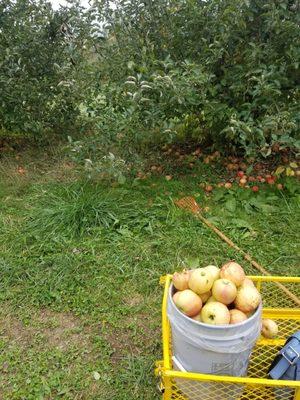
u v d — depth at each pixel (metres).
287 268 3.32
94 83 4.68
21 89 5.03
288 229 3.80
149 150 5.27
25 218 3.95
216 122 4.50
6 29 4.99
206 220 3.89
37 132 5.34
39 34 5.18
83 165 4.66
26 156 5.33
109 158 4.13
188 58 4.40
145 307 2.92
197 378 1.80
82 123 5.50
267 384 1.79
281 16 4.16
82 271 3.25
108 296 3.01
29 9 5.16
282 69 4.09
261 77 3.89
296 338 1.99
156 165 4.95
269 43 4.14
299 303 2.86
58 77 5.30
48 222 3.80
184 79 3.88
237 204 4.20
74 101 5.27
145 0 4.42
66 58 5.32
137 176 4.65
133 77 3.96
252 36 4.33
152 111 4.11
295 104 4.26
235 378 1.80
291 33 4.03
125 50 4.47
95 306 2.93
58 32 5.29
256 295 1.92
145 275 3.22
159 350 2.60
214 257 3.43
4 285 3.10
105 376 2.42
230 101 4.47
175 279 2.00
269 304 2.89
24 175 4.80
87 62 4.90
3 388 2.35
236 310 1.91
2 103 4.96
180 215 3.96
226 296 1.89
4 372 2.45
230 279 1.96
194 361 1.91
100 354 2.56
